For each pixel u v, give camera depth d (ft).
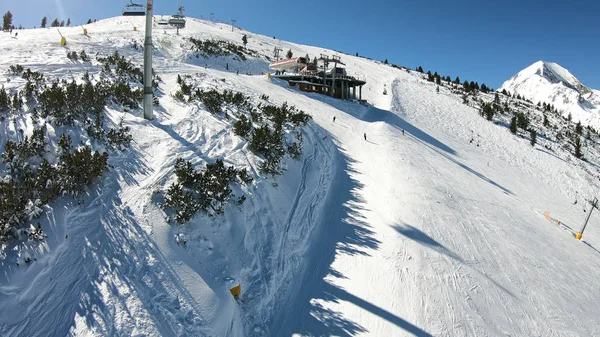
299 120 76.79
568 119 264.93
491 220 60.03
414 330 30.99
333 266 38.34
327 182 59.41
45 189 27.76
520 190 93.04
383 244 43.45
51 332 19.71
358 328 30.22
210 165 38.32
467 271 41.88
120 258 25.41
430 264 41.09
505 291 40.40
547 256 53.11
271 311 30.37
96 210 28.71
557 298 42.11
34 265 22.44
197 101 63.57
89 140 37.04
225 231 33.81
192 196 33.09
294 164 57.21
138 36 141.28
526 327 35.42
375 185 62.64
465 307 35.58
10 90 44.21
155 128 46.75
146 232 28.27
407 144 96.02
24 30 121.60
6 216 23.31
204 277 28.09
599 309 42.70
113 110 47.73
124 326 21.13
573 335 36.19
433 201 60.08
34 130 33.04
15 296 20.49
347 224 47.44
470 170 93.91
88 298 22.00
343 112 117.70
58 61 70.69
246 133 54.24
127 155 37.65
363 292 34.71
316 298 33.35
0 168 28.63
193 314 24.48
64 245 24.71
